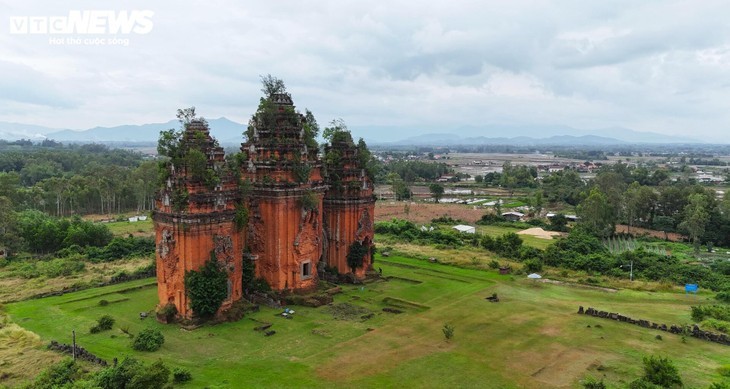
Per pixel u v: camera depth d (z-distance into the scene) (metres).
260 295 57.41
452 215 143.38
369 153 71.56
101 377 33.00
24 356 41.12
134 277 66.81
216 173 51.16
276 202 57.34
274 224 57.81
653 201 125.12
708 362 42.38
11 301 56.78
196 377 37.81
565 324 51.97
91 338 45.56
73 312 53.19
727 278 70.88
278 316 53.28
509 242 92.06
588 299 61.81
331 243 68.50
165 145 50.25
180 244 49.09
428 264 80.50
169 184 49.47
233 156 59.28
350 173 67.75
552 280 71.50
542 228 123.00
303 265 60.59
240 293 54.84
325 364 41.09
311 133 63.44
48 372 35.41
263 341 46.16
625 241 107.88
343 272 68.06
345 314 54.38
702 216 101.12
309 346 45.12
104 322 47.72
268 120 59.09
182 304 49.66
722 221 108.00
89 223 93.19
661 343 46.78
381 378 38.62
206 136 52.59
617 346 45.97
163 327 48.97
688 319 53.84
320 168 64.94
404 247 94.94
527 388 37.34
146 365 36.97
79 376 35.81
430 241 100.44
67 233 88.38
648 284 68.62
